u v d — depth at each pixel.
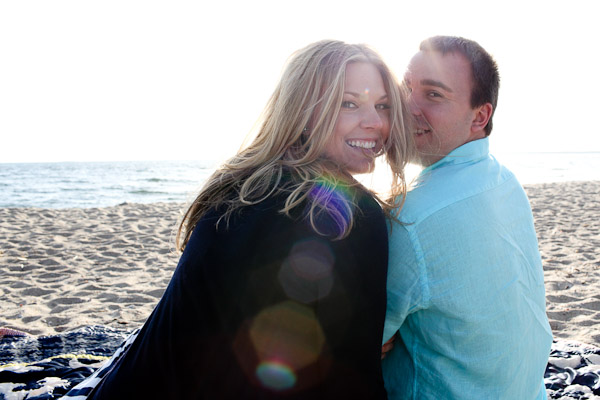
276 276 1.21
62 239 7.82
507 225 1.55
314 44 1.45
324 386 1.24
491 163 1.64
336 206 1.27
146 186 29.05
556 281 4.96
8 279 5.32
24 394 2.29
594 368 2.71
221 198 1.37
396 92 1.52
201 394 1.23
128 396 1.29
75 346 2.98
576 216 9.99
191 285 1.24
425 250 1.42
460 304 1.42
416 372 1.55
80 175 46.72
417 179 1.61
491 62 1.74
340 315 1.24
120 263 6.13
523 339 1.51
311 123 1.45
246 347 1.21
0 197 22.59
